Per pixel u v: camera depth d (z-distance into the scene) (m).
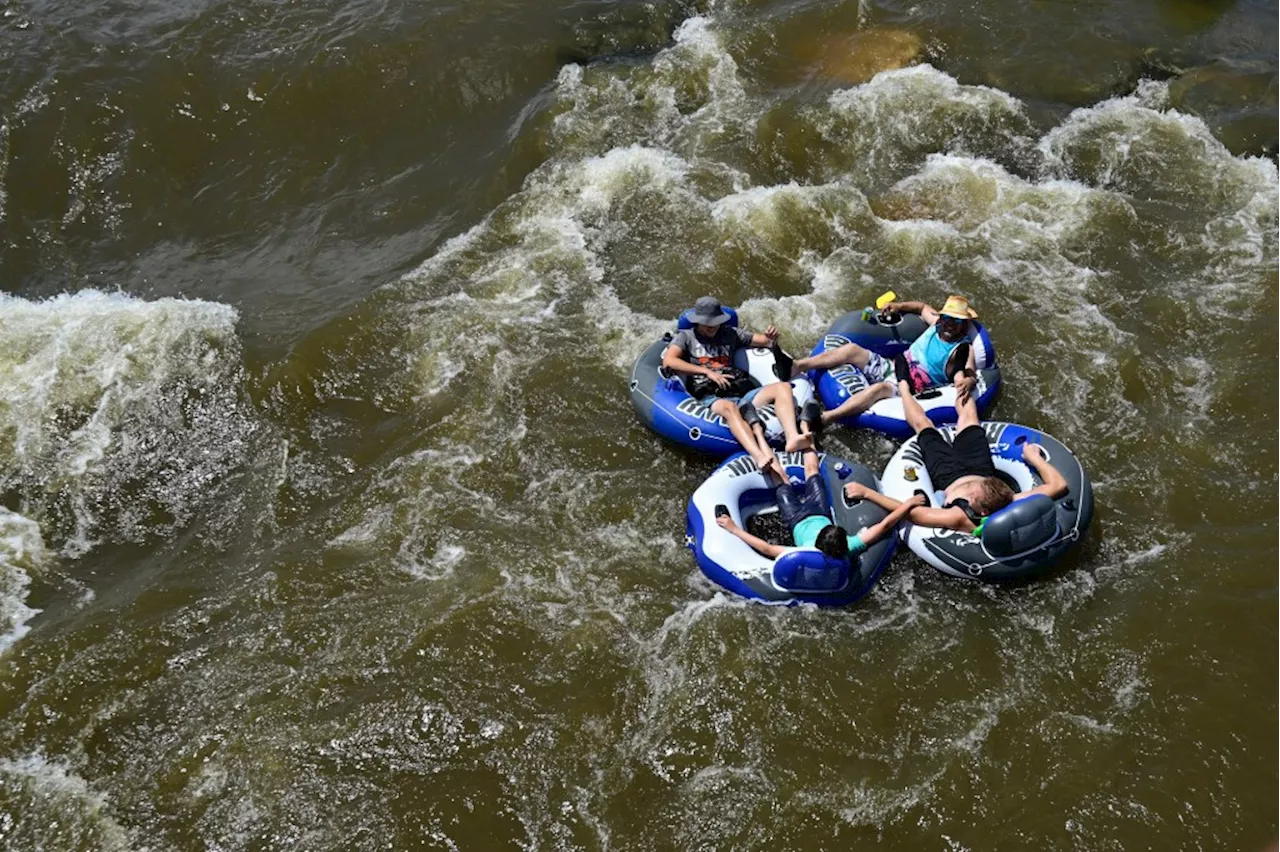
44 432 8.78
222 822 6.26
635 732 6.69
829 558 7.21
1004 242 10.61
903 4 14.25
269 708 6.82
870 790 6.36
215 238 11.11
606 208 11.17
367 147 12.11
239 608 7.46
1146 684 6.91
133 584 7.71
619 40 13.48
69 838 6.18
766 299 9.99
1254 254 10.42
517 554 7.81
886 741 6.62
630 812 6.29
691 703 6.83
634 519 8.11
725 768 6.49
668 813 6.28
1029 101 12.62
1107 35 13.66
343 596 7.52
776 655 7.09
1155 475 8.32
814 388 8.98
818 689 6.90
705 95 12.76
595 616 7.35
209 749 6.61
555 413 8.99
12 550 7.93
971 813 6.24
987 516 7.40
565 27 13.54
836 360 8.92
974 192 11.22
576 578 7.62
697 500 7.83
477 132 12.31
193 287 10.43
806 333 9.68
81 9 13.16
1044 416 8.84
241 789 6.41
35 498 8.32
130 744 6.65
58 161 11.55
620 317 9.90
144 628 7.34
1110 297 9.98
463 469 8.51
